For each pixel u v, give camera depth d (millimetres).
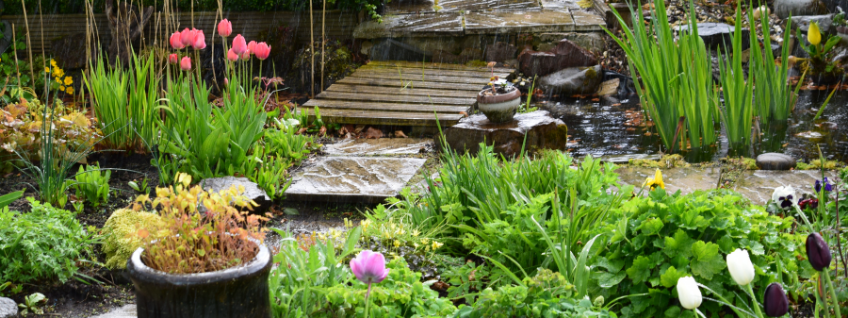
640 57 5988
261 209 4359
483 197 3803
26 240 3098
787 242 3049
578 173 3840
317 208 4621
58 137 4723
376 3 9734
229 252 2365
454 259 3494
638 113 7035
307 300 2615
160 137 5035
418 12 10180
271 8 9633
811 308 2867
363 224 3678
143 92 5098
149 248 2312
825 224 3410
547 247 3248
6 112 4676
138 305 2299
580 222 3502
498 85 5770
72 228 3471
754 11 9430
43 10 9930
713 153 5539
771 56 6234
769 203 3793
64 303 3080
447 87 7684
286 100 8492
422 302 2686
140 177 4734
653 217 3031
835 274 2865
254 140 4863
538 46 8922
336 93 7363
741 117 5648
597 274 3020
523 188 3750
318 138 6285
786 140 5758
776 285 1898
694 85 5633
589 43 8859
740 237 2924
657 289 2828
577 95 8078
